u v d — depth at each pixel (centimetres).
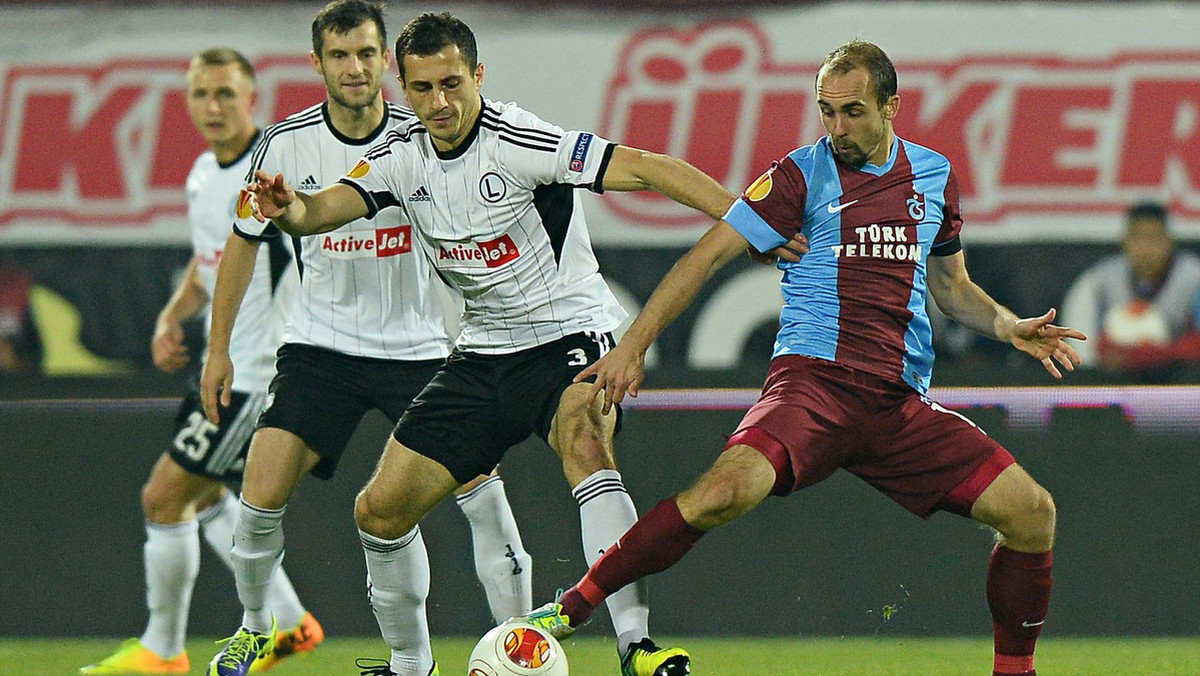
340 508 2689
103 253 3588
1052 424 2673
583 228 1738
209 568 2703
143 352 3569
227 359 1920
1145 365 3045
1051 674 2111
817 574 2669
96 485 2742
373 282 1928
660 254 3509
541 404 1669
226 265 1912
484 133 1627
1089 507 2661
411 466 1669
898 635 2653
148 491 2252
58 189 3609
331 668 2234
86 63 3634
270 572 1917
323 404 1914
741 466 1498
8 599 2736
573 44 3606
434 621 2670
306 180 1927
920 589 2653
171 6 3616
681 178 1589
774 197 1566
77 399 2759
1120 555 2655
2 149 3619
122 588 2730
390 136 1680
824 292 1599
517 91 3609
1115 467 2661
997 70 3581
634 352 1510
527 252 1662
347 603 2677
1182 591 2644
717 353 3441
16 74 3631
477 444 1689
